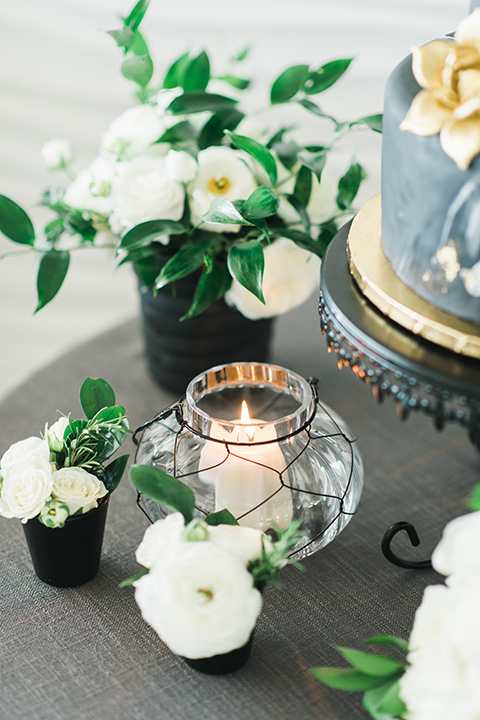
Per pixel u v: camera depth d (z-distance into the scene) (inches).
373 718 19.1
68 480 21.0
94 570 23.0
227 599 17.2
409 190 17.4
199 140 27.6
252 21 48.6
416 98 16.7
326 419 22.1
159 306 28.4
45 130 57.9
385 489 26.3
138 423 29.0
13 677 20.4
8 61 56.5
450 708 15.5
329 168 50.8
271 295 26.8
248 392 23.6
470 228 16.5
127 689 20.0
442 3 44.1
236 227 26.1
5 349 60.8
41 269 27.5
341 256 21.1
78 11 53.7
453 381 16.5
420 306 18.0
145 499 22.2
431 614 16.4
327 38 47.5
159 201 25.9
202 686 20.0
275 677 20.2
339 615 21.9
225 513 19.5
